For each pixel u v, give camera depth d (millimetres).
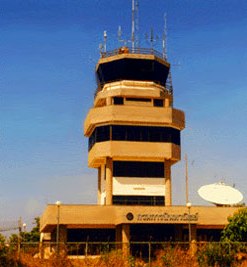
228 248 44250
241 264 42625
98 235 59688
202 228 62656
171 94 67688
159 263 43188
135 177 63344
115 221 57688
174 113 64375
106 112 63062
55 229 61250
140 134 63344
